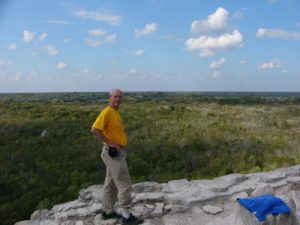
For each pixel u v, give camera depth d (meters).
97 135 5.28
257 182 7.55
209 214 6.15
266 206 4.47
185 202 6.39
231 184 7.32
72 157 16.55
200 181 7.54
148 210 6.11
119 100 5.40
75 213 6.09
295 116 40.03
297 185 7.49
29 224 6.27
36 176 13.19
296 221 4.68
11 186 12.02
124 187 5.45
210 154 16.28
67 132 25.11
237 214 4.71
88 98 109.38
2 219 9.44
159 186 7.09
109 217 5.77
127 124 30.31
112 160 5.38
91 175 13.13
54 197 10.81
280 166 12.96
